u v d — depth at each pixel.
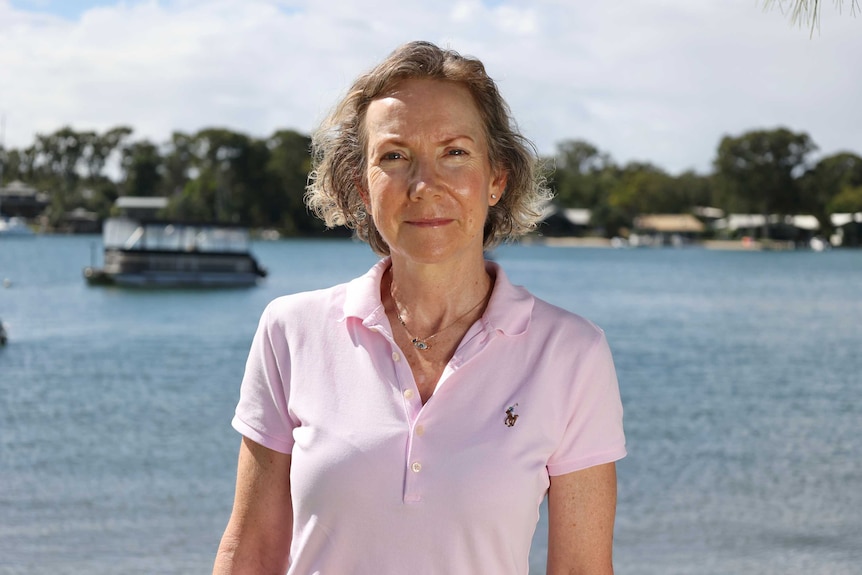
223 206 111.00
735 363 24.80
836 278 66.12
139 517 10.19
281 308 2.09
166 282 45.97
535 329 1.96
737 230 129.00
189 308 37.44
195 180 112.69
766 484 11.90
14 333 29.17
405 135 1.90
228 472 12.34
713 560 8.86
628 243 129.50
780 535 9.64
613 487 1.99
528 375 1.93
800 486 11.81
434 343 2.00
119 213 119.19
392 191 1.91
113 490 11.34
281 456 2.03
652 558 8.95
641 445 14.45
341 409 1.93
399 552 1.83
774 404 18.48
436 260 1.91
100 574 8.41
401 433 1.87
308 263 72.88
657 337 31.06
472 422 1.88
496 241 2.19
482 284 2.04
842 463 13.21
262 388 2.06
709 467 12.92
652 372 23.09
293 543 1.94
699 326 34.62
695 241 129.38
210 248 47.72
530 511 1.88
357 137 2.06
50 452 13.52
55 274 55.72
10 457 13.17
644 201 130.75
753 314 39.78
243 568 2.02
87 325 31.47
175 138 125.31
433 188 1.88
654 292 52.28
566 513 1.95
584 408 1.95
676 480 12.12
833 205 114.00
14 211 128.62
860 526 9.92
